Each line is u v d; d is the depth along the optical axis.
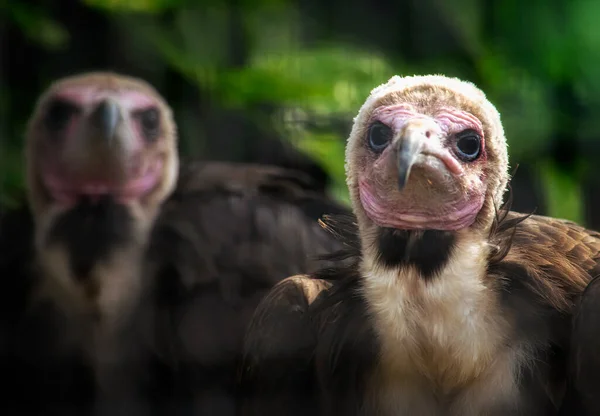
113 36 3.34
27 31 3.31
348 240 3.02
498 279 2.97
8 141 3.31
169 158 3.25
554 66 3.45
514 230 2.98
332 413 3.00
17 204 3.26
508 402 2.97
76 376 3.23
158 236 3.23
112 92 3.22
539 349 2.97
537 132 3.40
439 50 3.44
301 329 3.00
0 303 3.22
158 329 3.22
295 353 3.00
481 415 2.97
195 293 3.23
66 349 3.22
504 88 3.44
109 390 3.22
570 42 3.47
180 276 3.23
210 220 3.25
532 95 3.43
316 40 3.41
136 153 3.22
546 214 3.36
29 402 3.22
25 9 3.32
